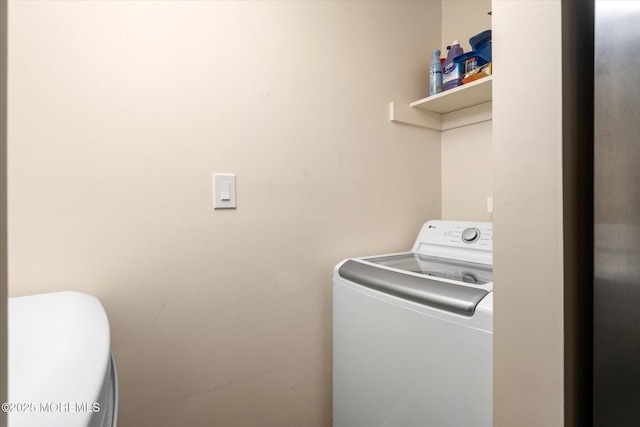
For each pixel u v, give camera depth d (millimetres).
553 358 549
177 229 1018
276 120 1196
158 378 997
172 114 1002
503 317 616
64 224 859
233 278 1122
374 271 1098
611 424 563
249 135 1140
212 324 1085
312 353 1302
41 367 441
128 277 948
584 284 586
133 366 960
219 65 1078
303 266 1273
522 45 578
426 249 1450
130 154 942
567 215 544
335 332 1229
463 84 1396
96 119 894
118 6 918
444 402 833
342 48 1360
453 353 812
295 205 1248
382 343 1018
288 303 1241
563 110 534
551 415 553
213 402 1093
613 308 553
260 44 1157
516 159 589
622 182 533
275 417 1222
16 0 793
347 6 1373
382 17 1486
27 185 815
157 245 987
